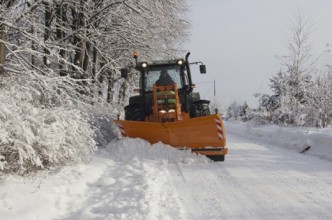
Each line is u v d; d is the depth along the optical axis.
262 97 17.67
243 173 6.41
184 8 15.27
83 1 11.51
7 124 4.65
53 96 6.59
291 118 14.82
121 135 8.15
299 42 16.22
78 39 11.87
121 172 6.11
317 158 8.22
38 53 6.83
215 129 7.45
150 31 13.51
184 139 7.61
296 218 4.09
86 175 5.59
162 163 7.09
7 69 6.04
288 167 6.98
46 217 3.84
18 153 4.78
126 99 18.38
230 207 4.50
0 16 6.19
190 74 9.34
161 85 9.00
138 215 3.91
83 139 6.29
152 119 8.58
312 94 14.02
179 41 16.92
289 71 16.20
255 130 14.56
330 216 4.15
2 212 3.70
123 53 15.36
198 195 5.01
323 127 12.98
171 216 4.07
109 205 4.25
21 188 4.47
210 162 7.45
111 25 12.82
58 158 5.69
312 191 5.21
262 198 4.87
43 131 5.11
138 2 11.96
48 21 10.33
